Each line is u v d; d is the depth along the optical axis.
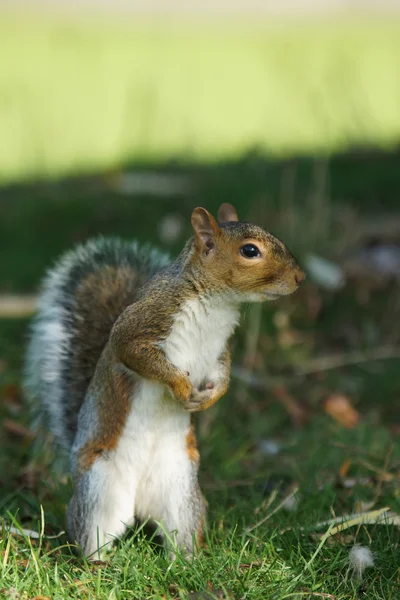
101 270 8.59
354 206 14.80
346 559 6.78
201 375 7.30
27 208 15.91
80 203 15.73
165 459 7.27
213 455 9.27
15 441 9.40
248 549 7.05
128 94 26.59
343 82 25.45
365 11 48.84
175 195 15.82
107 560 6.90
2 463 8.80
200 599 6.17
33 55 34.25
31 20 45.81
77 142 21.88
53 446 8.55
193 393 7.11
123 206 15.45
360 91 24.77
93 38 38.72
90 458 7.24
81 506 7.16
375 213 14.52
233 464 9.06
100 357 7.45
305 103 24.17
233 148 19.80
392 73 28.36
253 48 34.91
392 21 44.66
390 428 10.06
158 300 7.09
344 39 36.62
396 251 13.23
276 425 10.27
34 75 30.38
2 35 39.69
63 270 8.64
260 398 10.80
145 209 15.30
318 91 25.08
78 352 8.23
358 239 13.45
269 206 13.77
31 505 7.93
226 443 9.60
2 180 18.58
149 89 27.38
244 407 10.50
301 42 35.94
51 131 23.06
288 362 11.49
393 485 8.34
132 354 7.02
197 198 15.45
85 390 8.10
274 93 26.58
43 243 14.80
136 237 14.18
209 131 22.28
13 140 22.39
